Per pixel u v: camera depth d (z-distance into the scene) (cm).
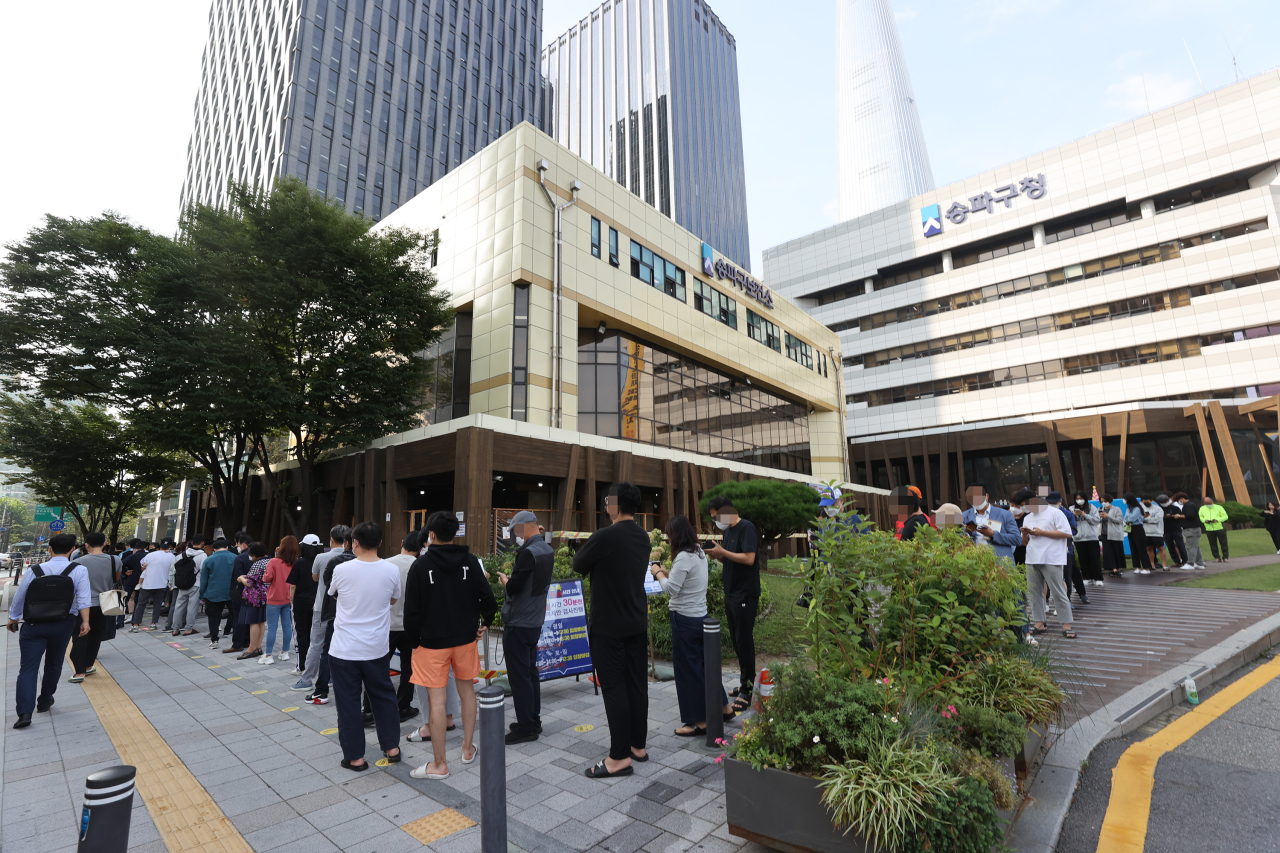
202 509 3194
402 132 5519
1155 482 3484
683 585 481
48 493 2502
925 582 386
